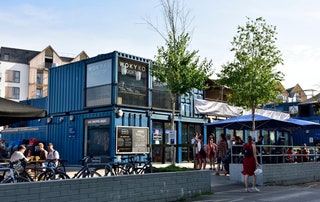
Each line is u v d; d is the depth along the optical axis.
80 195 7.29
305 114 36.34
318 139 32.19
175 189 9.45
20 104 8.33
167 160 21.67
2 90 57.88
